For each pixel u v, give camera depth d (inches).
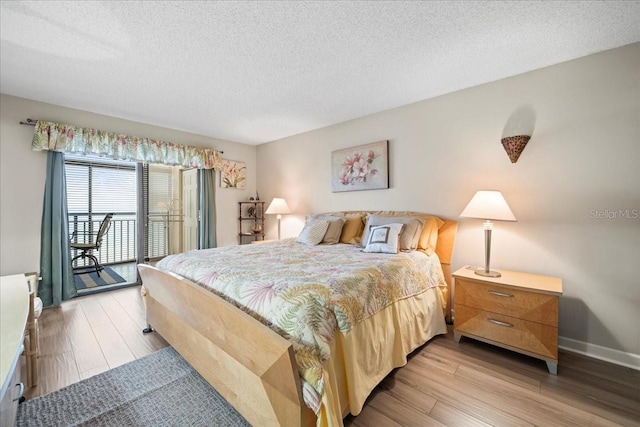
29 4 60.3
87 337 91.5
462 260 106.3
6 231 109.7
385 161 127.0
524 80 92.9
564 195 86.0
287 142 175.0
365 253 96.8
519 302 77.1
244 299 57.6
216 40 74.7
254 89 105.8
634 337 76.3
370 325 62.6
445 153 110.6
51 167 117.4
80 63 86.0
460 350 84.2
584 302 83.1
